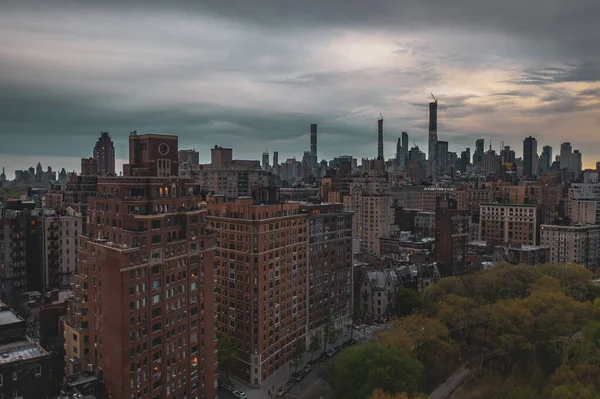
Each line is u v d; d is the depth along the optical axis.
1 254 189.25
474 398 147.50
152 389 115.50
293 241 171.88
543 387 145.38
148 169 124.06
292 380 157.12
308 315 182.62
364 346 140.25
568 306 172.62
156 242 115.81
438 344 160.25
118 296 108.25
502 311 170.12
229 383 153.62
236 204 160.88
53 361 130.38
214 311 132.62
